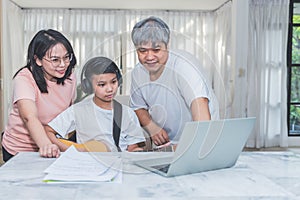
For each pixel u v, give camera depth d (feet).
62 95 5.50
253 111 15.85
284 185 2.83
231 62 16.76
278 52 15.84
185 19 21.49
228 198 2.52
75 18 21.12
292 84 16.49
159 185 2.81
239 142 3.32
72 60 5.59
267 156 4.02
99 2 19.27
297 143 16.39
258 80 15.81
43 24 20.98
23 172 3.17
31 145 5.48
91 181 2.87
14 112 5.46
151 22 3.22
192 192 2.64
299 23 16.26
